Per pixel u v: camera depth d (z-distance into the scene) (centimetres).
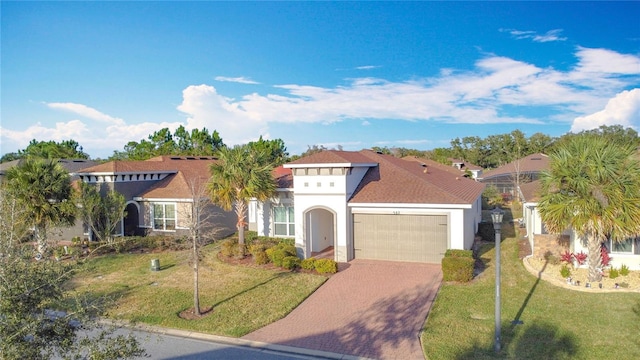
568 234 2153
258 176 2472
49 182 2502
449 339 1350
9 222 813
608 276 1892
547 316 1500
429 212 2267
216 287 1978
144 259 2577
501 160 8675
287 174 3061
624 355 1203
